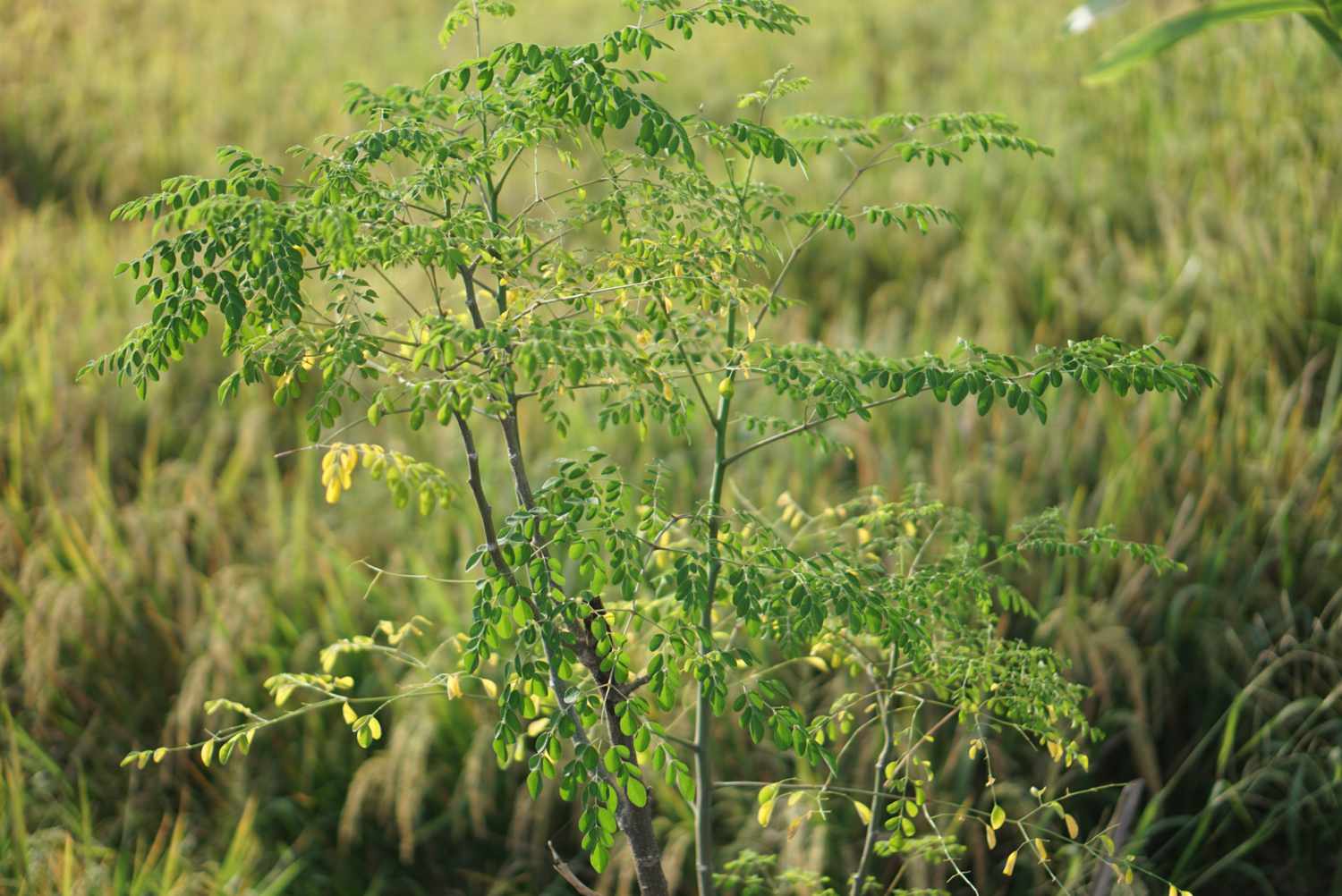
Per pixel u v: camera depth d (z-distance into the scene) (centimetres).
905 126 205
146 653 345
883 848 214
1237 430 389
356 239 151
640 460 394
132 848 315
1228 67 691
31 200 662
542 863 307
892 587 187
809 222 198
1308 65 664
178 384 470
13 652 343
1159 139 628
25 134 716
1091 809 313
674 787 299
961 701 195
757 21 165
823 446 210
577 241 520
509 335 149
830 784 292
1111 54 297
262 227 138
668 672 146
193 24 986
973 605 228
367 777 287
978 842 287
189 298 150
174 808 328
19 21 923
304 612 353
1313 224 508
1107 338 162
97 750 333
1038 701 194
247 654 336
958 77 787
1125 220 568
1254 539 363
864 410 159
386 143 155
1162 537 353
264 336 162
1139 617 340
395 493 191
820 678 322
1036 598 343
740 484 392
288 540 386
